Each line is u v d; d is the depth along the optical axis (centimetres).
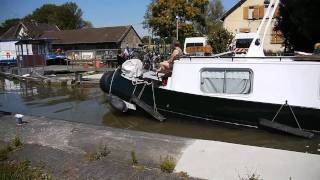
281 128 880
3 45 3822
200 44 3416
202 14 5191
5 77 2562
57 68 3022
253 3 3981
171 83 1030
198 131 952
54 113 1255
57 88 1931
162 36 5028
